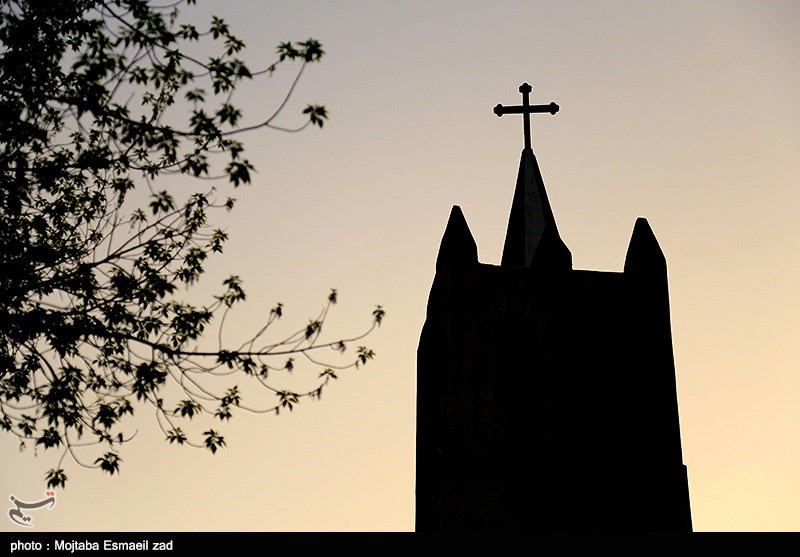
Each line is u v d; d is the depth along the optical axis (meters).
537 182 135.00
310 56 77.06
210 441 82.94
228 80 76.94
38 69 74.94
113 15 75.44
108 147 74.75
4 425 78.00
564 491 112.38
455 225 124.19
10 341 73.94
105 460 79.56
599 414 116.81
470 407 115.44
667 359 119.56
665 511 112.56
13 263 72.44
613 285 122.62
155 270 78.06
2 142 74.19
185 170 75.88
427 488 121.25
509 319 120.06
